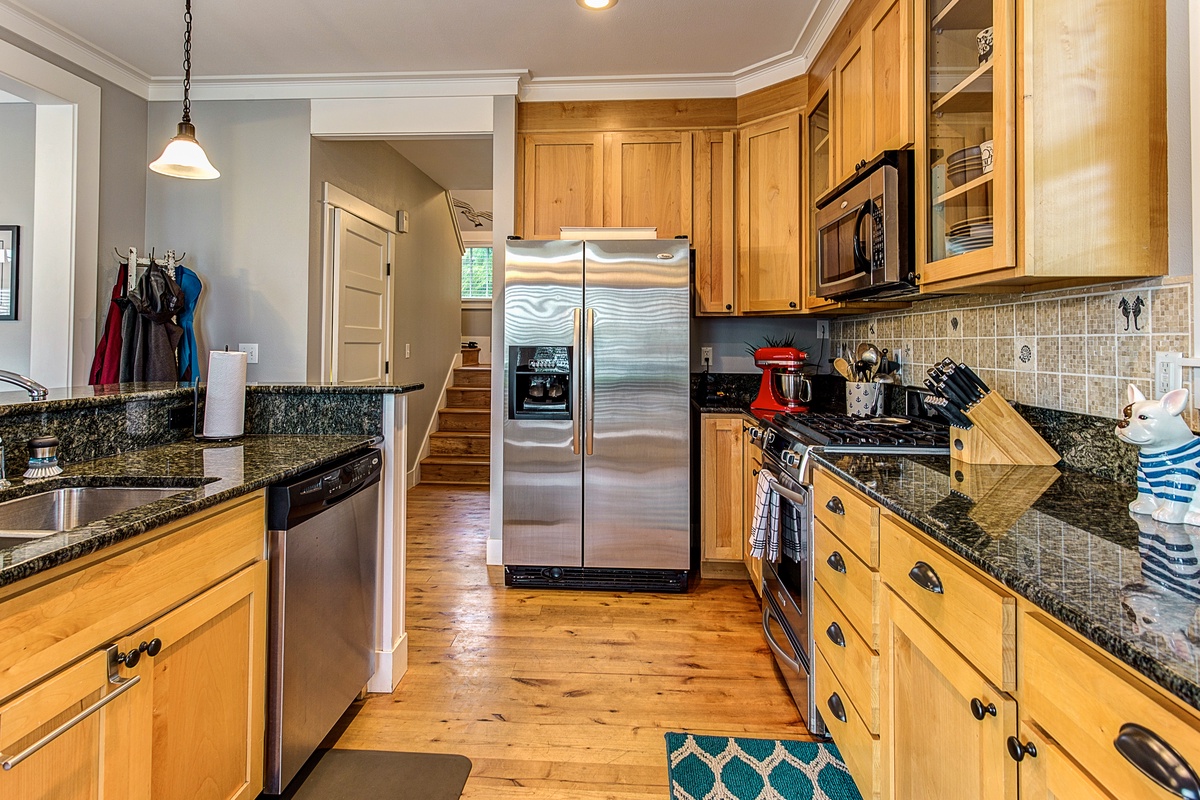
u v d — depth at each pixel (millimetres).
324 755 1737
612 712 1964
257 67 3150
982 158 1452
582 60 3047
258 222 3355
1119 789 613
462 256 6617
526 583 3039
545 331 2955
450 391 5977
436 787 1611
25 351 3168
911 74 1803
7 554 813
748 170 3197
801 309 2988
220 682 1252
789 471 1945
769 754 1755
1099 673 646
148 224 3385
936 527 1004
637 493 2959
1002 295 1820
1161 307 1256
